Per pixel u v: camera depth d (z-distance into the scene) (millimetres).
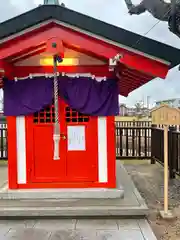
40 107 3998
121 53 3342
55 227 3324
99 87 4020
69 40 3373
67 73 4000
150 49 3354
